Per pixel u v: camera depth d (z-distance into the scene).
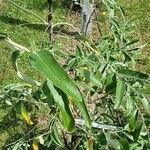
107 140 2.65
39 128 4.52
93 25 6.13
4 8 6.49
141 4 6.80
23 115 2.65
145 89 2.04
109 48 2.97
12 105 2.72
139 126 2.37
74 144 3.07
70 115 1.56
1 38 1.88
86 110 1.54
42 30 6.13
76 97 1.47
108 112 3.19
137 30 6.39
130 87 2.04
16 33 6.17
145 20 6.57
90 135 2.68
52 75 1.47
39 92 2.61
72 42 5.75
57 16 6.39
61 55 2.46
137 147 2.73
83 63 2.39
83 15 4.75
